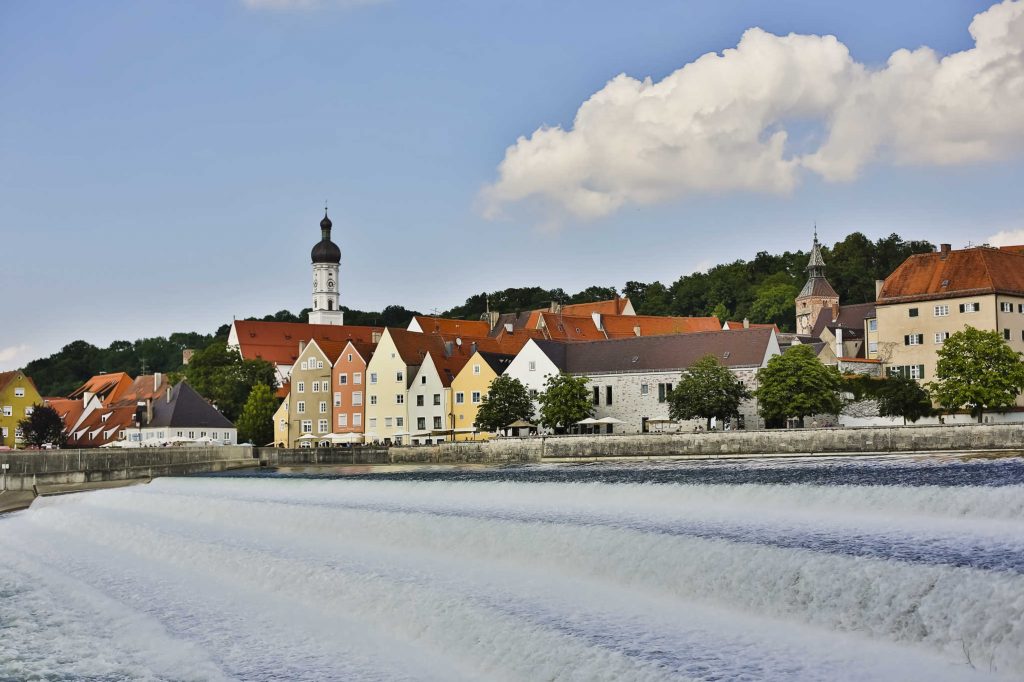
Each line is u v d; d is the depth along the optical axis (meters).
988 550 42.88
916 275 151.88
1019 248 173.00
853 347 188.75
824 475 76.94
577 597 46.06
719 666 35.22
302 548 64.62
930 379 147.25
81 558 72.88
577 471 101.06
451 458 132.50
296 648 45.44
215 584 59.97
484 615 44.16
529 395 150.50
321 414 182.75
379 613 49.03
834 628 39.50
